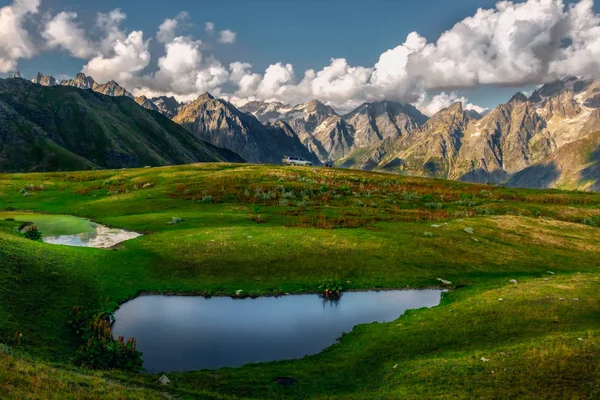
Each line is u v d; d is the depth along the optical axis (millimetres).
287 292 35969
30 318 24281
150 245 44469
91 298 30516
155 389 17719
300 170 126375
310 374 21531
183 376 20719
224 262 40781
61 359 20406
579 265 49438
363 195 93750
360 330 28109
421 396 17750
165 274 37938
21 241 36438
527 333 24344
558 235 60719
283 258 42562
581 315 26641
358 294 36562
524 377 18625
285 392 19344
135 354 21625
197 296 34406
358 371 21781
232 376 21047
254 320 29953
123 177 111375
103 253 40562
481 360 20672
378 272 41469
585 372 18578
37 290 28266
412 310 31891
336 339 27188
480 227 61156
